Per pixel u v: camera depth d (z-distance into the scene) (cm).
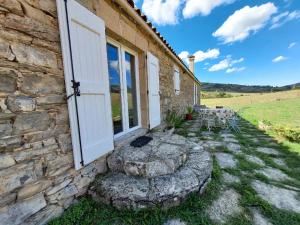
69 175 159
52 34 143
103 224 151
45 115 137
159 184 176
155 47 402
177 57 555
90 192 178
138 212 161
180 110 715
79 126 164
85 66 173
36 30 130
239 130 540
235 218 161
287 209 175
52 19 143
